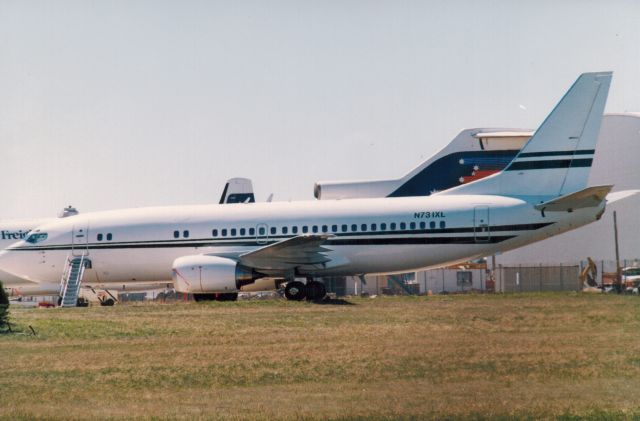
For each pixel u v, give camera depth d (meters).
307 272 87.69
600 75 85.94
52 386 43.12
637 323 56.81
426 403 38.34
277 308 73.25
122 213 92.88
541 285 112.44
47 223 96.50
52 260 92.38
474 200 86.56
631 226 132.12
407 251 86.50
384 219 86.88
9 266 92.75
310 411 37.69
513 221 85.50
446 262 87.19
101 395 41.22
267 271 87.31
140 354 50.09
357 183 95.19
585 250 134.25
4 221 100.94
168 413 38.03
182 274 86.31
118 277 92.25
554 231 85.62
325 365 45.78
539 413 36.56
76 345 53.22
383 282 129.50
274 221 88.75
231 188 111.44
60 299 90.31
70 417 37.69
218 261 86.25
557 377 41.97
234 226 89.31
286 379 43.28
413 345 50.22
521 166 87.19
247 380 43.38
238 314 68.25
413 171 95.69
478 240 85.81
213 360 47.97
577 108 86.19
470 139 95.69
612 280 128.75
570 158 86.44
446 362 45.62
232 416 37.28
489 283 128.50
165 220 90.88
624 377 41.97
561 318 59.94
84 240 91.94
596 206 85.06
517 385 40.88
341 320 63.03
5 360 48.94
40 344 53.69
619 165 133.88
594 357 46.00
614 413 36.59
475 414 36.78
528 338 51.62
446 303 72.62
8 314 64.12
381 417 36.56
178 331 58.50
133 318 66.06
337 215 87.75
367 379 42.59
